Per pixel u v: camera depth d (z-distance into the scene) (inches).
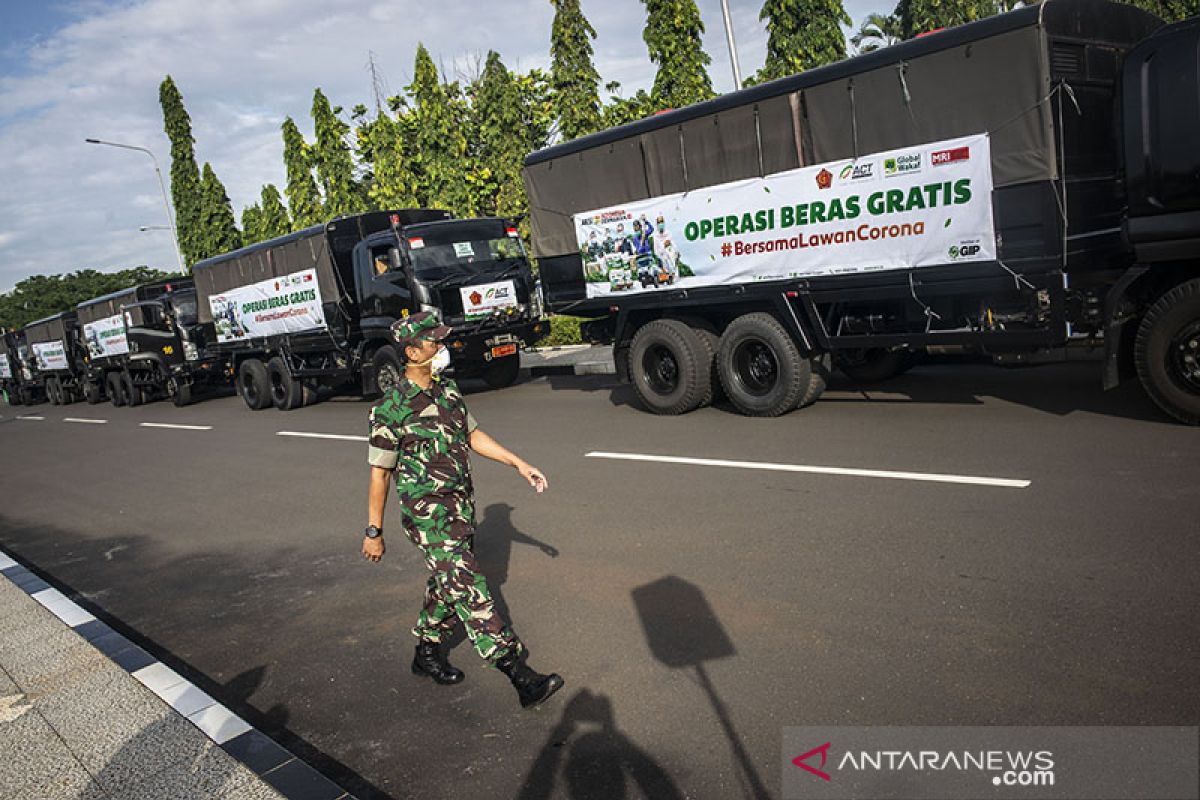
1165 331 269.3
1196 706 126.0
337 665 183.0
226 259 705.0
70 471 506.6
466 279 539.5
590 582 207.6
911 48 296.4
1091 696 131.9
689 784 123.8
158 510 359.9
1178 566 171.6
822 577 190.7
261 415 673.6
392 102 1069.8
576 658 168.9
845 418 344.2
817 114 325.4
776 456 299.0
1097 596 163.8
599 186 410.6
